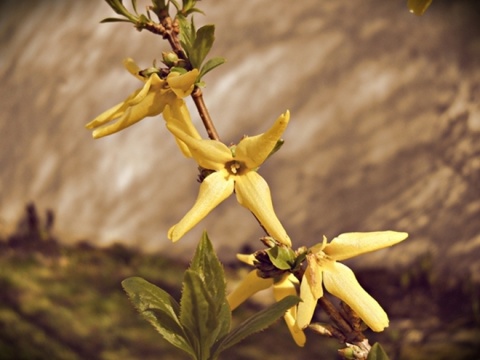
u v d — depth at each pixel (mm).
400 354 972
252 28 1260
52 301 1080
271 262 271
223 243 1126
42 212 1199
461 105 1155
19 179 1243
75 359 1036
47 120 1273
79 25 1342
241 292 286
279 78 1203
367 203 1113
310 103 1180
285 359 990
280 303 236
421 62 1188
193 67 277
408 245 1072
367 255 1070
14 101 1320
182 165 1189
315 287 255
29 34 1382
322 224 1109
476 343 953
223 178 267
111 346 1034
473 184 1107
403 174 1125
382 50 1203
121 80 1265
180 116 279
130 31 1300
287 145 1159
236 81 1212
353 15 1239
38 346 1048
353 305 257
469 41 1196
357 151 1143
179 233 259
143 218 1163
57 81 1302
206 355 238
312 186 1131
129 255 1135
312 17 1250
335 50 1211
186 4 285
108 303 1072
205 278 239
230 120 1183
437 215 1092
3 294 1090
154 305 242
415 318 1011
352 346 259
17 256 1148
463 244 1067
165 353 1022
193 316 236
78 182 1208
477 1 1228
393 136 1146
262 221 263
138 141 1215
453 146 1135
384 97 1169
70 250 1149
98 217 1175
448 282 1040
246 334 236
